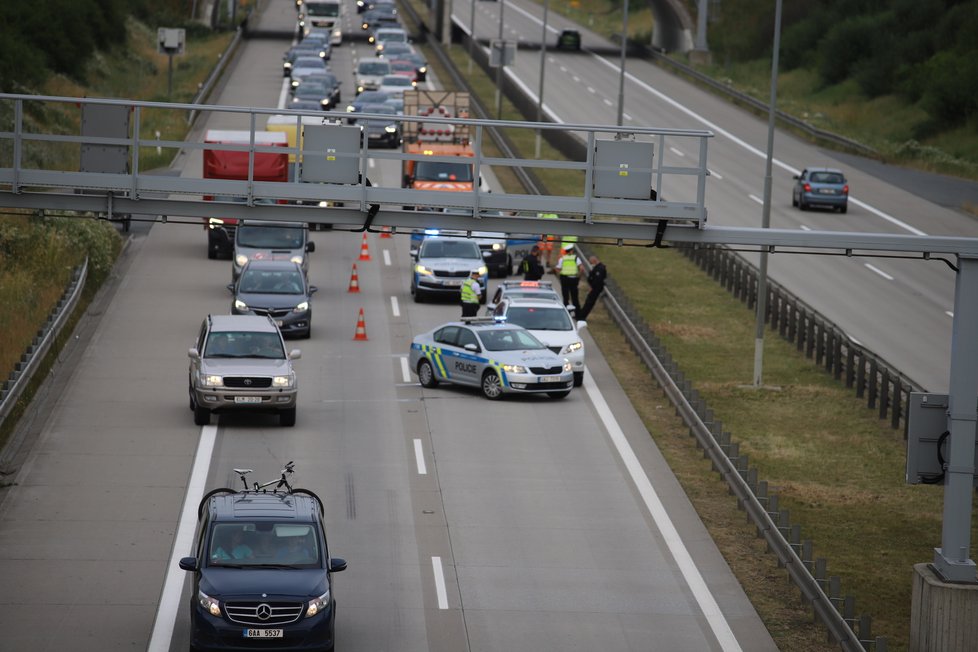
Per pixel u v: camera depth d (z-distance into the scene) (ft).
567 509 288.92
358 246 602.03
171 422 341.62
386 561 254.88
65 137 264.11
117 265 536.83
